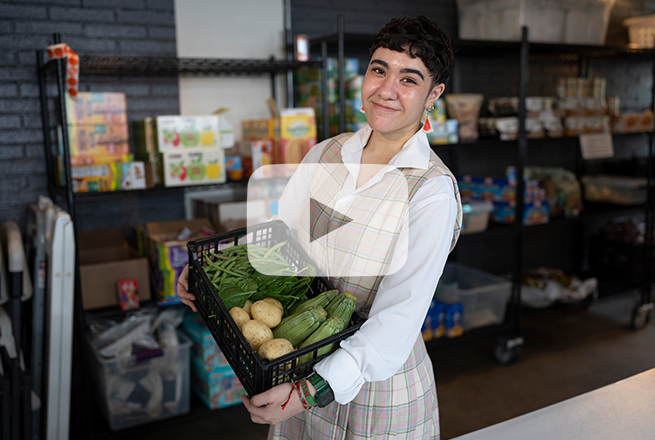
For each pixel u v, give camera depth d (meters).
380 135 1.19
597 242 4.25
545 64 3.92
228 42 2.90
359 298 1.15
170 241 2.44
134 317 2.38
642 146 4.51
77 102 2.29
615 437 1.03
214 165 2.43
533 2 3.14
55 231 2.05
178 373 2.41
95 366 2.40
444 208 1.06
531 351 3.34
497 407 2.67
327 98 2.72
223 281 1.10
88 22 2.58
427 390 1.23
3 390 1.99
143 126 2.48
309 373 1.01
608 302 4.22
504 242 3.93
